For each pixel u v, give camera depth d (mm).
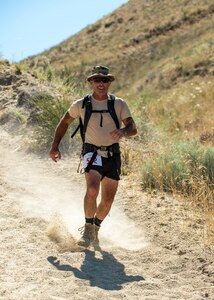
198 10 53438
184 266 6422
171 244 7098
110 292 5477
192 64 35094
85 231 6672
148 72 42156
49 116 12078
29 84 15711
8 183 9336
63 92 15352
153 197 9039
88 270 6039
